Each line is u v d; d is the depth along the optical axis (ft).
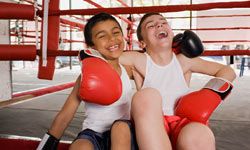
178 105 3.15
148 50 3.57
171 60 3.51
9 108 7.06
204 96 3.03
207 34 22.58
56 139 3.01
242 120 6.00
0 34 5.65
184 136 2.54
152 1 28.60
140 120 2.50
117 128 2.57
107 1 26.86
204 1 24.39
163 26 3.33
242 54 4.36
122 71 3.21
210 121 5.85
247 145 4.18
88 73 2.62
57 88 9.59
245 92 11.25
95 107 3.01
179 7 4.17
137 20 13.99
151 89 2.64
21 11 3.92
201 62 3.65
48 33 4.27
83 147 2.57
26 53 3.97
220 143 4.27
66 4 27.86
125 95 3.10
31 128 5.11
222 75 3.45
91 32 3.00
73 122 5.50
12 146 3.74
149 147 2.43
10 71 6.15
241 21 21.65
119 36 3.00
